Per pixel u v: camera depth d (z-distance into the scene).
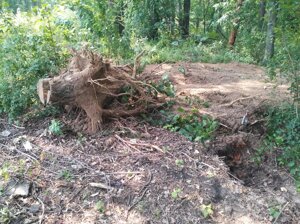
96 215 3.23
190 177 3.70
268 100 5.44
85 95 4.14
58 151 4.01
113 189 3.48
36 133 4.36
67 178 3.60
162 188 3.53
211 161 4.01
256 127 4.97
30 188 3.48
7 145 4.15
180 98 5.53
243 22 12.01
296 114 4.67
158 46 9.73
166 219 3.25
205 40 12.48
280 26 5.03
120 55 7.19
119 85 4.55
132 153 3.98
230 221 3.34
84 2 6.89
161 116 4.77
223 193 3.60
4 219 3.11
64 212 3.24
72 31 6.28
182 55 9.24
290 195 3.93
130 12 10.92
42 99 4.11
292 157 4.41
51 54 5.25
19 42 5.07
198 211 3.36
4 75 4.91
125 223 3.17
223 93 5.90
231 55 9.83
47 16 5.46
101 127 4.34
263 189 4.02
